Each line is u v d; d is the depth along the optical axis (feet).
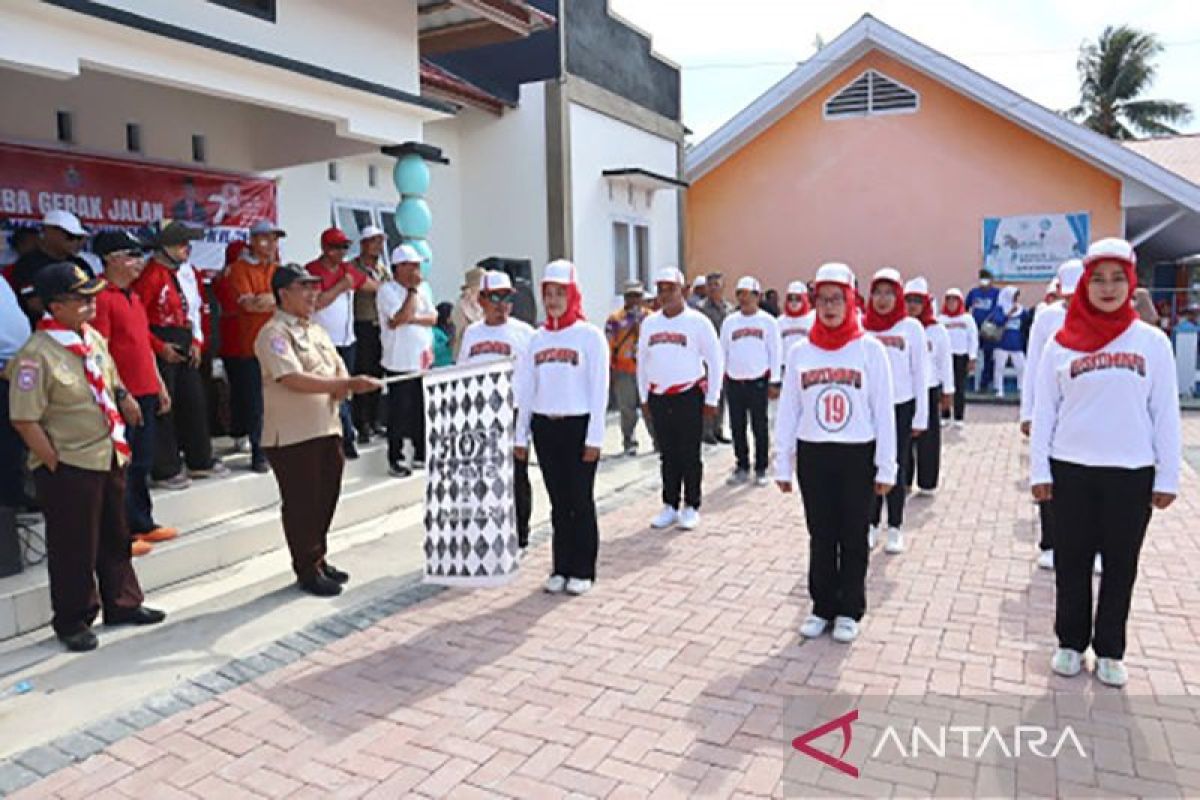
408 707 13.75
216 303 25.03
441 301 42.19
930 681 14.33
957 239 58.23
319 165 34.01
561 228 41.81
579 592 18.80
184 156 28.17
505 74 42.09
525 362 19.19
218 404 26.86
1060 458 14.21
